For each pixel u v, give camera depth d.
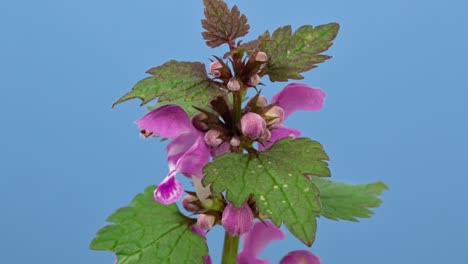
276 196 0.23
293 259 0.29
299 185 0.23
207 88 0.24
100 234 0.26
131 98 0.24
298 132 0.27
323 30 0.26
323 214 0.28
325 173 0.23
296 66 0.25
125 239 0.26
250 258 0.29
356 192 0.30
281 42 0.25
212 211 0.26
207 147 0.25
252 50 0.24
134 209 0.27
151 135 0.26
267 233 0.29
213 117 0.25
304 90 0.26
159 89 0.24
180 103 0.27
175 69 0.24
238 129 0.25
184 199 0.27
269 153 0.24
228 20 0.24
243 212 0.24
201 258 0.26
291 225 0.23
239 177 0.23
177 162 0.25
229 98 0.27
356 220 0.28
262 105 0.26
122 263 0.25
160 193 0.25
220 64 0.24
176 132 0.25
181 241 0.26
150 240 0.26
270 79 0.25
